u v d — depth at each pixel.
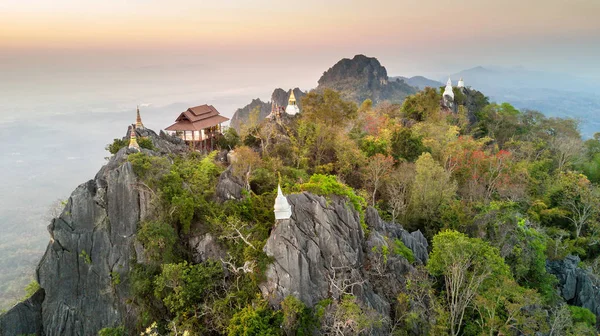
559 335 44.03
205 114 79.31
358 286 40.97
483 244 43.31
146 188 46.50
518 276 52.28
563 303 51.34
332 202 45.75
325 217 43.25
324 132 76.81
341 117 83.38
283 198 40.97
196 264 45.12
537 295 42.41
